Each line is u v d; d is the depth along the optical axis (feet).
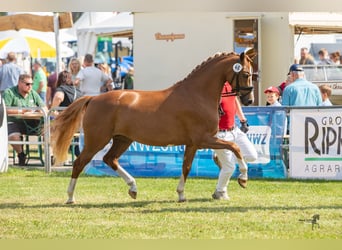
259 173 46.91
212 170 47.11
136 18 69.46
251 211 34.01
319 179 46.19
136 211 34.24
